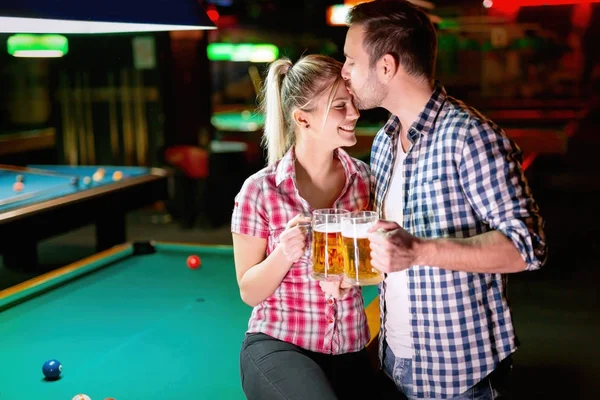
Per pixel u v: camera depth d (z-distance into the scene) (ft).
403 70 5.97
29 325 9.91
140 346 8.98
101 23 6.72
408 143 6.31
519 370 13.07
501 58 41.50
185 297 11.04
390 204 6.48
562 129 28.60
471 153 5.70
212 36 39.60
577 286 17.99
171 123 27.07
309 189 6.88
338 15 24.95
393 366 6.44
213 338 9.21
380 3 6.02
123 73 28.60
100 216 16.05
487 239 5.43
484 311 5.99
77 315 10.29
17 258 18.80
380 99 6.18
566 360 13.48
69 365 8.41
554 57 40.83
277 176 6.66
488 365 6.00
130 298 11.06
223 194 25.48
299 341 6.52
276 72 6.86
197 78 26.86
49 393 7.64
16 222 13.43
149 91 28.40
